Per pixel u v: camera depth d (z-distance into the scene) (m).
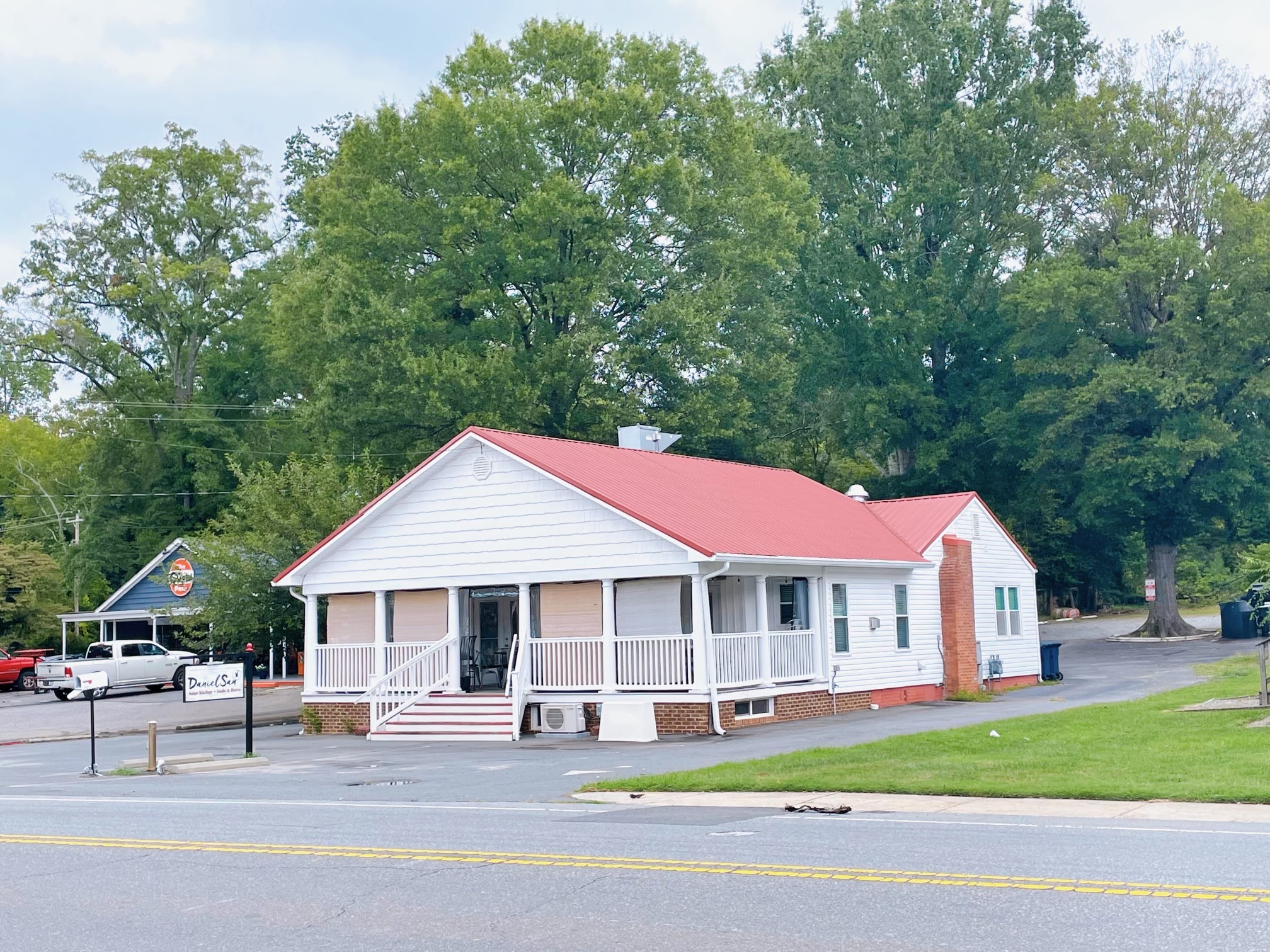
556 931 8.41
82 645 65.62
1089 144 54.94
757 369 49.44
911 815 13.57
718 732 24.94
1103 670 40.38
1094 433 53.50
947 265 60.81
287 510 37.72
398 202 45.59
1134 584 75.19
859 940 7.88
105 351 67.56
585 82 47.50
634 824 13.34
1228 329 50.00
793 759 18.44
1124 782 14.55
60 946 8.53
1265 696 21.81
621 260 45.56
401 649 29.42
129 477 68.75
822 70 62.66
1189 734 18.86
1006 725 21.73
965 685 34.03
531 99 46.75
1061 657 46.88
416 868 10.82
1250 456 50.41
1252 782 14.05
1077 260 53.09
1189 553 72.38
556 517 27.08
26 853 12.53
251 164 70.62
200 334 69.00
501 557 27.80
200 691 22.98
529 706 27.00
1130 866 9.98
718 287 46.84
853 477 68.62
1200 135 54.66
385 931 8.59
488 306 46.16
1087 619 68.69
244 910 9.47
